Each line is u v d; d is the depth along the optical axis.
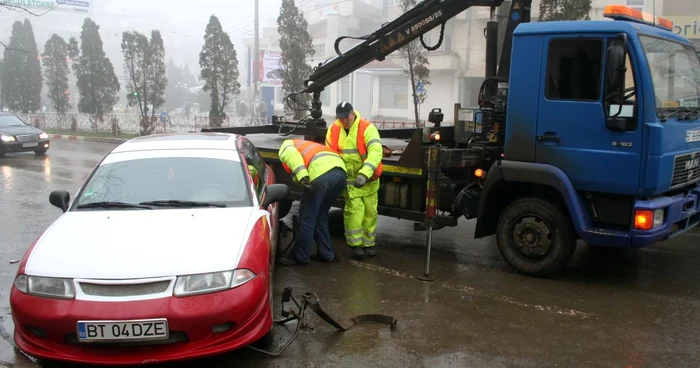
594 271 6.21
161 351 3.69
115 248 3.96
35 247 4.11
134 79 25.70
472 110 7.03
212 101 24.64
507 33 7.11
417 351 4.23
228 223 4.36
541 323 4.75
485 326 4.69
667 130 5.26
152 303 3.63
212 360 4.10
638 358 4.12
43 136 17.83
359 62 8.39
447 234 8.04
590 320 4.82
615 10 5.51
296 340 4.43
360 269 6.29
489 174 6.07
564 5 16.09
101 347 3.68
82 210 4.64
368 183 6.56
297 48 21.67
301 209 6.39
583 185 5.56
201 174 5.05
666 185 5.37
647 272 6.18
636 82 5.19
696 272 6.18
